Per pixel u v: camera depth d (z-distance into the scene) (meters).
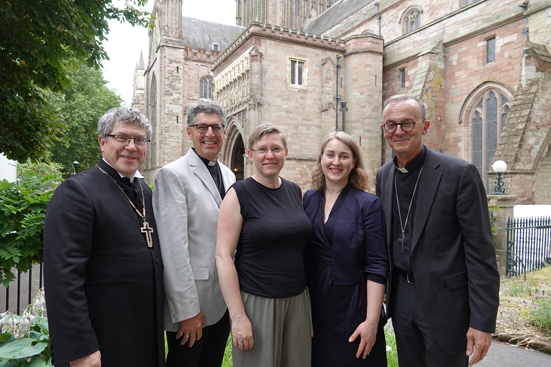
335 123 25.41
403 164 2.91
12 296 6.89
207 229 2.91
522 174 14.68
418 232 2.71
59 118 29.53
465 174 2.61
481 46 20.80
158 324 2.53
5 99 6.39
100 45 7.52
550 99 15.73
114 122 2.54
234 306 2.57
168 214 2.72
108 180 2.56
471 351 2.55
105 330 2.31
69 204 2.25
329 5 49.34
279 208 2.78
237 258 2.78
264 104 24.11
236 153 30.72
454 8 25.27
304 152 25.12
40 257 3.80
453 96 22.42
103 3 7.30
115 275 2.37
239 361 2.65
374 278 2.79
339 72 26.05
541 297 6.47
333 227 2.90
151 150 47.19
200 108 3.08
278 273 2.67
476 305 2.52
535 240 9.88
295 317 2.74
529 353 4.60
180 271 2.64
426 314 2.67
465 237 2.62
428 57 22.53
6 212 3.43
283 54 24.69
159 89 43.38
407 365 2.88
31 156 7.68
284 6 48.62
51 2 5.87
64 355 2.05
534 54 15.77
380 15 31.72
